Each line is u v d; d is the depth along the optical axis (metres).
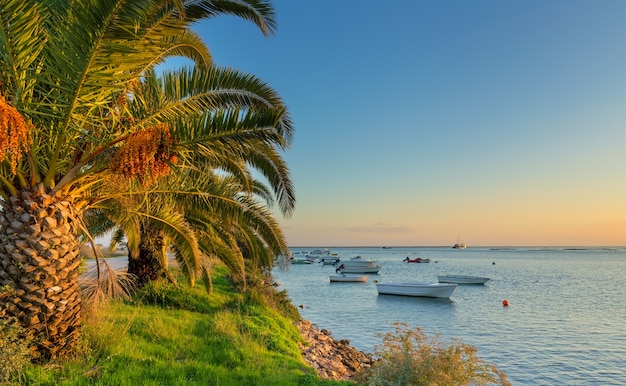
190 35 8.68
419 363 7.14
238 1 7.52
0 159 5.17
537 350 19.09
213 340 9.52
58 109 6.20
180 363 7.52
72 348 6.95
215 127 6.82
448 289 35.72
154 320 10.23
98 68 5.56
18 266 6.50
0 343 5.69
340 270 66.94
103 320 8.75
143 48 5.97
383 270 79.81
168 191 9.01
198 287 18.17
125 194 8.44
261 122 6.98
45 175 6.85
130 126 6.93
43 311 6.62
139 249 15.00
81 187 7.31
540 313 29.20
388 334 7.88
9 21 5.00
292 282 52.62
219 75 7.34
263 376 7.54
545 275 66.62
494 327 24.17
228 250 14.52
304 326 18.86
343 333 22.12
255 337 10.77
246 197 10.27
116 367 6.89
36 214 6.61
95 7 4.89
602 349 19.27
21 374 5.83
